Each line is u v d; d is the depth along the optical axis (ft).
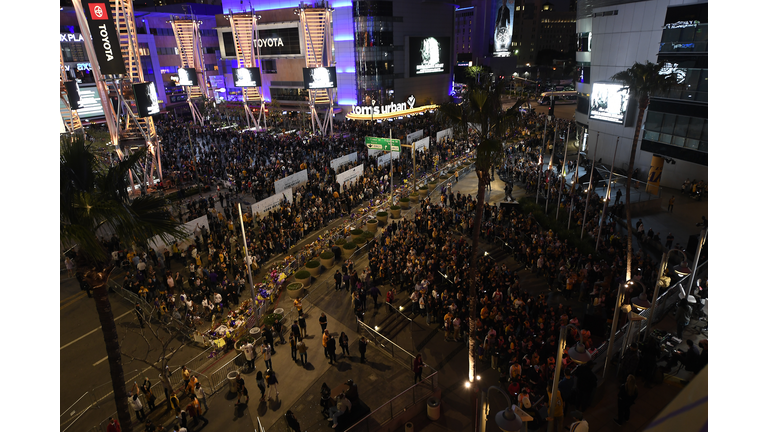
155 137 162.71
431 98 333.83
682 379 56.39
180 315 80.69
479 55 555.28
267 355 66.18
